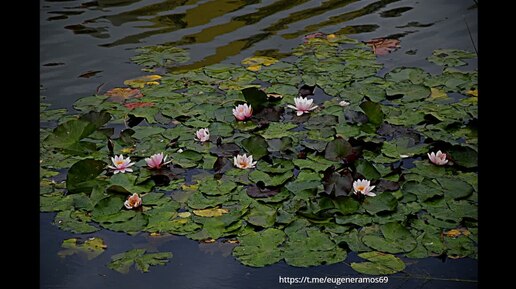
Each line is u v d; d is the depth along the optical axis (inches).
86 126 155.6
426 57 193.5
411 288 109.4
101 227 126.3
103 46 205.8
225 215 126.4
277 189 133.6
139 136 155.5
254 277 114.9
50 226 129.0
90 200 133.4
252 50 201.5
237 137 153.9
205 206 129.3
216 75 185.6
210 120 162.1
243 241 119.9
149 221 126.0
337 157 143.0
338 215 125.2
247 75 184.7
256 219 125.2
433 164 140.5
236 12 232.4
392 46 200.7
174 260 119.2
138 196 133.0
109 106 170.6
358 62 189.8
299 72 185.3
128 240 123.4
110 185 136.9
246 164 141.6
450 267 113.7
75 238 124.7
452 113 160.7
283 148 147.7
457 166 139.8
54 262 119.5
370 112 157.0
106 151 151.0
